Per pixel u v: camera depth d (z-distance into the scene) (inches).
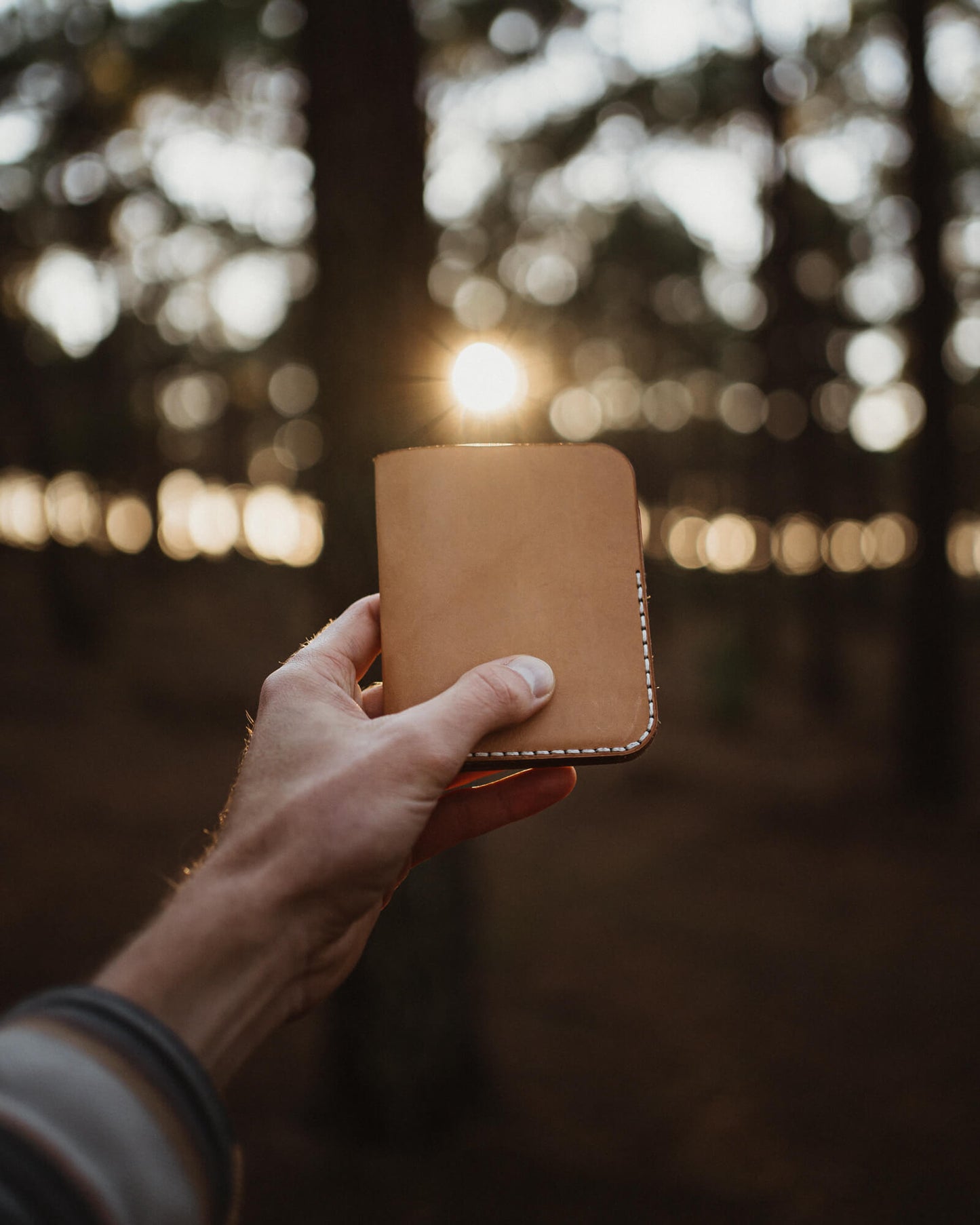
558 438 743.1
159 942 23.3
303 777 29.4
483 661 40.4
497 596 41.1
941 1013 187.9
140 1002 21.8
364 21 127.8
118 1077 16.5
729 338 849.5
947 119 472.7
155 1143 16.3
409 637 40.6
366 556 125.5
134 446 915.4
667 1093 156.2
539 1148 138.3
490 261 690.8
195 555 1254.3
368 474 125.6
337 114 128.0
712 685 525.3
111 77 561.6
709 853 299.4
